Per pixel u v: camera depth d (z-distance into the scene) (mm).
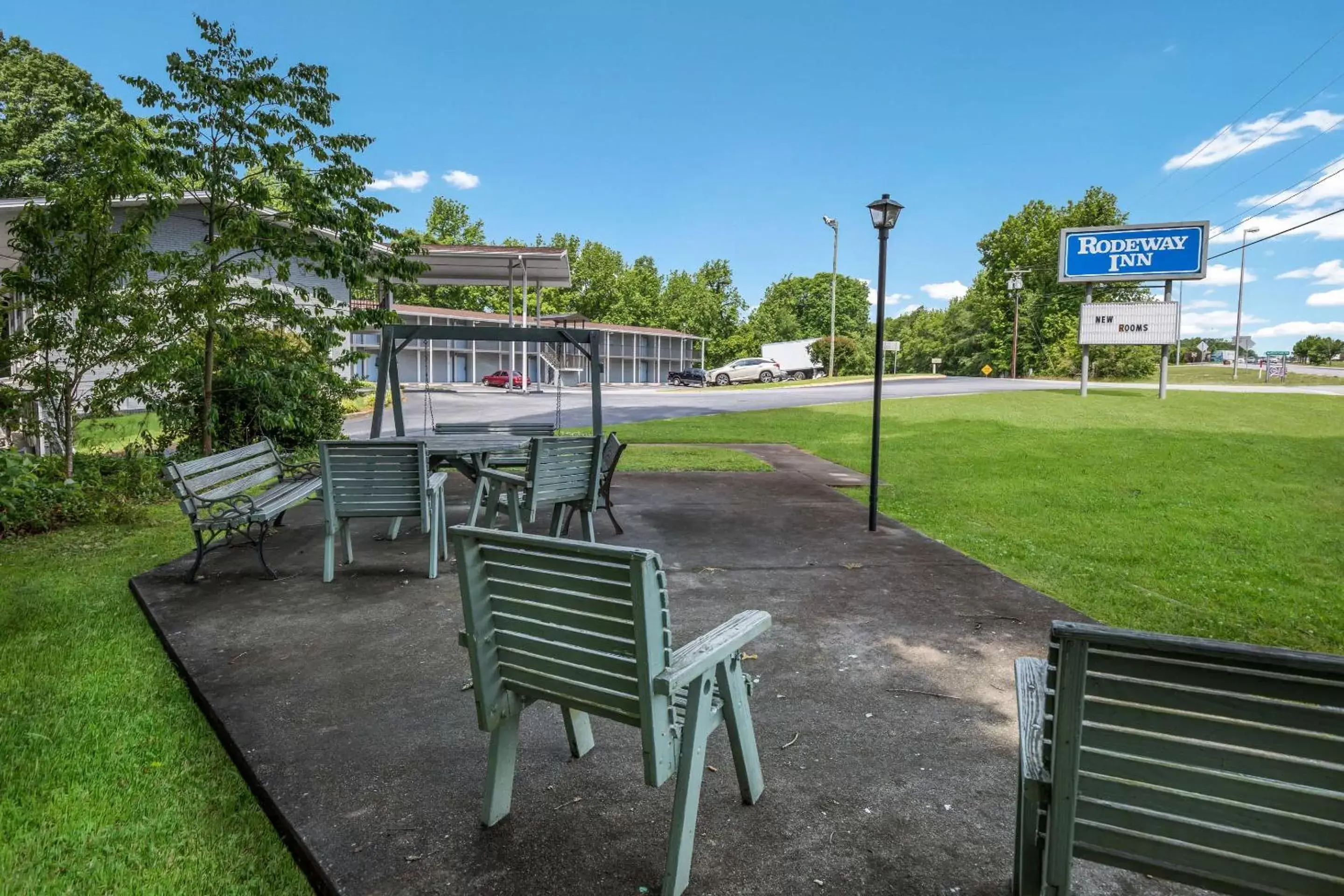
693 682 1977
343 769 2604
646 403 22828
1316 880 1375
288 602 4402
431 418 17438
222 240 8438
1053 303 59281
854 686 3312
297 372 11039
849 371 58156
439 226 59000
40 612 4324
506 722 2268
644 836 2246
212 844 2262
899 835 2252
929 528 7207
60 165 24141
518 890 2002
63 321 7688
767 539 6102
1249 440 13664
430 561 4891
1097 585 5438
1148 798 1474
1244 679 1318
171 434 10156
